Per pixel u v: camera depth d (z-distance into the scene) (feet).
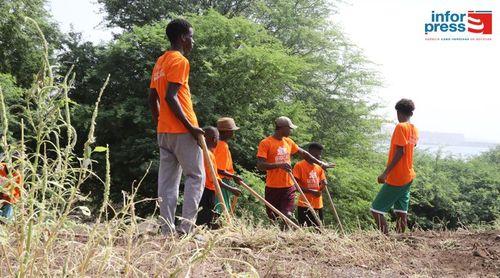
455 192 77.61
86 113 49.21
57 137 5.43
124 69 54.34
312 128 61.11
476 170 92.12
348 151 62.64
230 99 52.29
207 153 13.71
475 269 11.61
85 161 5.48
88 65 58.08
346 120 63.93
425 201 72.43
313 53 66.64
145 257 7.77
